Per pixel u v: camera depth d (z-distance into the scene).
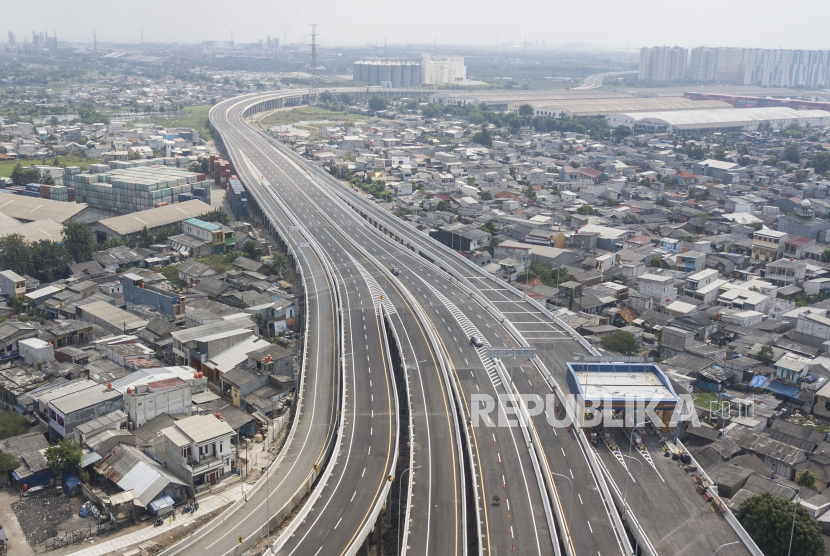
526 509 118.19
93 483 131.50
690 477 127.38
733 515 114.50
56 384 154.88
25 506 125.81
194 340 174.12
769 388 166.62
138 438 140.38
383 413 153.62
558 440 139.25
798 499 123.75
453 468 132.12
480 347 182.12
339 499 123.00
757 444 141.12
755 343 184.75
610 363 153.62
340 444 141.50
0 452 132.75
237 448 144.62
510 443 138.38
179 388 149.25
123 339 178.75
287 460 139.62
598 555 106.50
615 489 122.50
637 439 138.88
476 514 116.69
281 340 196.88
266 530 119.06
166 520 122.75
